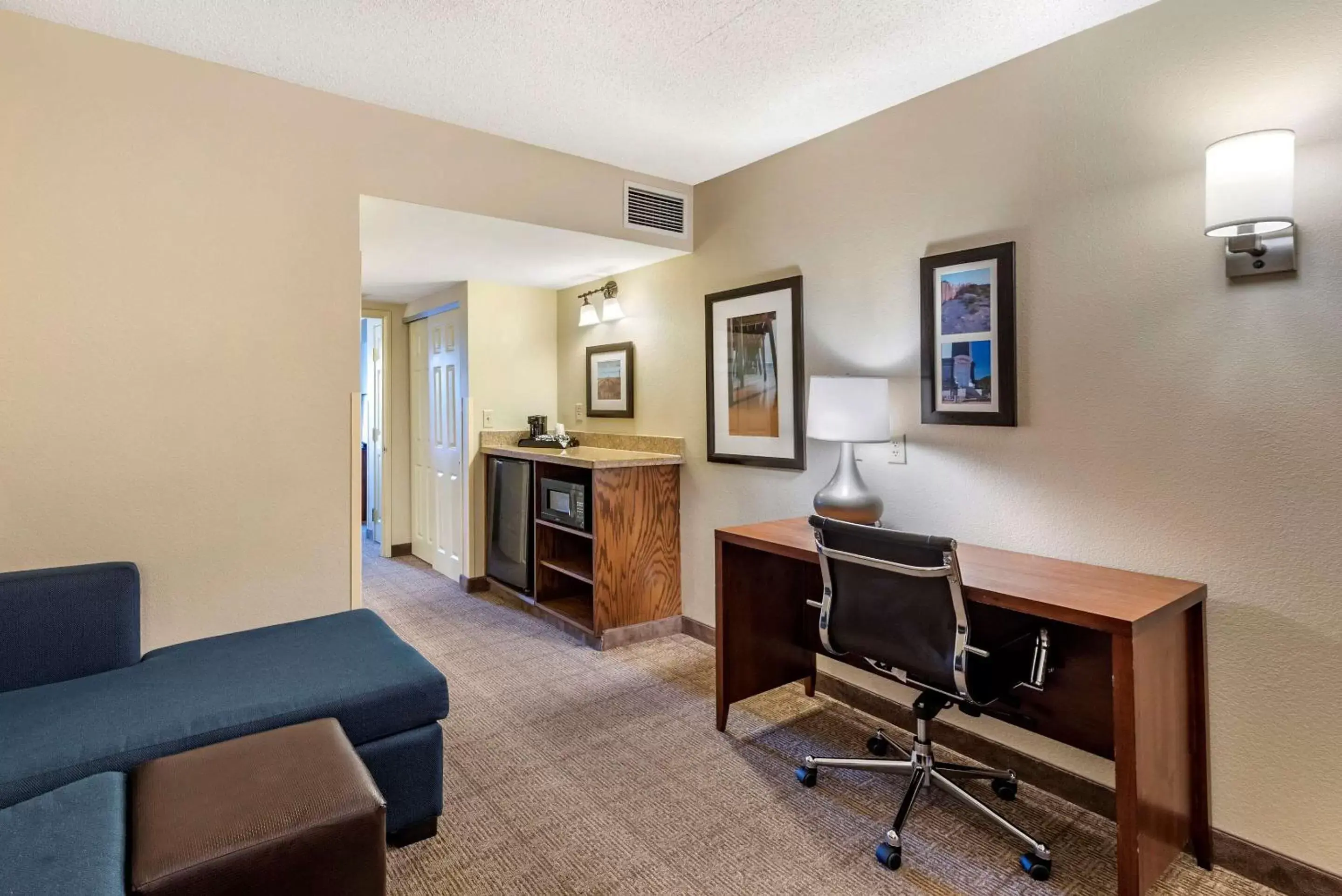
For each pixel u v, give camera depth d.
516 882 1.70
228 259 2.26
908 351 2.49
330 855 1.26
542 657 3.24
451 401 4.57
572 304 4.43
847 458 2.45
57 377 2.02
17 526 1.97
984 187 2.25
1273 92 1.66
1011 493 2.20
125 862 1.13
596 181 3.09
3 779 1.34
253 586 2.34
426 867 1.75
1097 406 2.00
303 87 2.38
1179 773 1.70
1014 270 2.16
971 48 2.11
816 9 1.91
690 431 3.50
